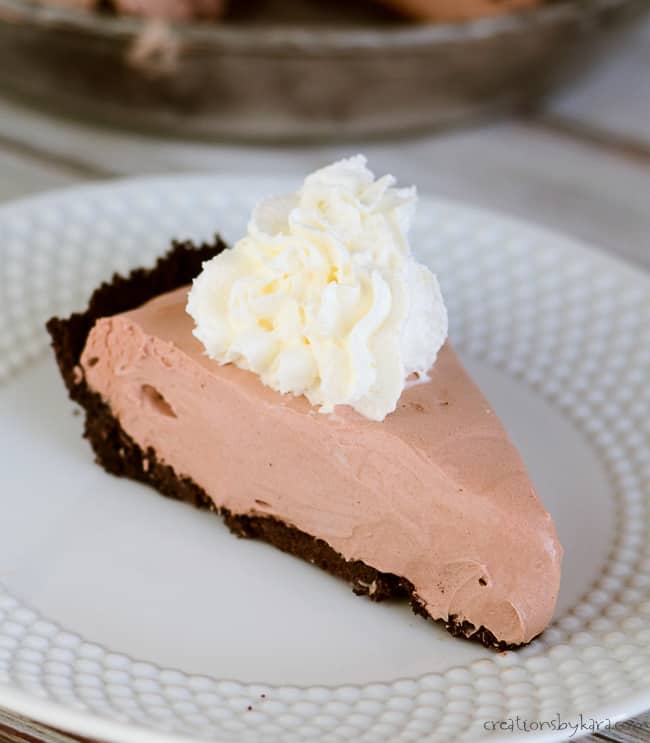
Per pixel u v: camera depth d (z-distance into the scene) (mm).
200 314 416
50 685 376
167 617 406
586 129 600
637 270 498
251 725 376
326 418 407
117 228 503
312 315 404
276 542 426
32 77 563
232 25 605
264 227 415
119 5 572
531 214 553
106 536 425
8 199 541
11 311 479
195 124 569
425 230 510
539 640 398
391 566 411
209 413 423
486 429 410
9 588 408
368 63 538
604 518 436
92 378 439
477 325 492
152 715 374
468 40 537
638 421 462
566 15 545
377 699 387
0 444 445
